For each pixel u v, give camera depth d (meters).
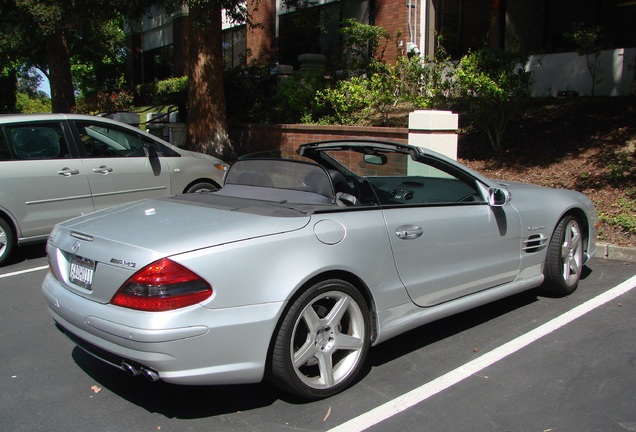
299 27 17.66
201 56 12.40
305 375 3.65
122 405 3.58
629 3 12.70
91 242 3.55
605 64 12.07
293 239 3.48
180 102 15.87
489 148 10.71
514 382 3.82
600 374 3.91
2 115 7.03
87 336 3.41
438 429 3.27
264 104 15.45
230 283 3.22
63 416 3.45
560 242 5.30
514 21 14.61
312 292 3.46
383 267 3.86
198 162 8.52
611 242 6.97
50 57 19.62
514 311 5.15
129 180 7.70
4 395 3.71
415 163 4.73
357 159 4.86
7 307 5.44
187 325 3.09
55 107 19.89
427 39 14.95
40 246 7.87
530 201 5.13
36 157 6.98
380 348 4.41
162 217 3.80
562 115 11.28
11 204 6.74
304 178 4.23
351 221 3.79
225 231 3.39
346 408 3.51
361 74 13.73
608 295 5.50
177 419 3.41
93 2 11.59
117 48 25.73
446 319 5.00
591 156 9.39
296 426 3.31
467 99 9.99
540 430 3.25
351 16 16.47
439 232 4.24
